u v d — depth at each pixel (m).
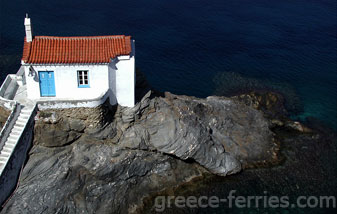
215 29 70.88
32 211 30.64
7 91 34.31
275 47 66.31
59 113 32.38
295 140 44.84
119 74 34.44
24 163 32.00
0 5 70.94
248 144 42.25
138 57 58.84
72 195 32.47
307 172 40.12
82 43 33.59
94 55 32.72
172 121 37.09
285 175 39.53
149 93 38.16
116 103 36.00
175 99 41.62
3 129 30.42
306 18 79.25
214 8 81.12
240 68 59.09
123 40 34.47
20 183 31.44
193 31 69.25
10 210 30.11
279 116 48.62
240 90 53.44
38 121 32.28
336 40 70.12
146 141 35.75
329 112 50.72
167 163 37.00
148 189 35.84
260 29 72.56
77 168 33.12
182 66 58.03
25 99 33.47
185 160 37.88
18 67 53.25
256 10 81.88
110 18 70.81
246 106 47.31
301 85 56.09
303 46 67.25
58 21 67.12
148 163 36.06
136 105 36.38
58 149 33.50
